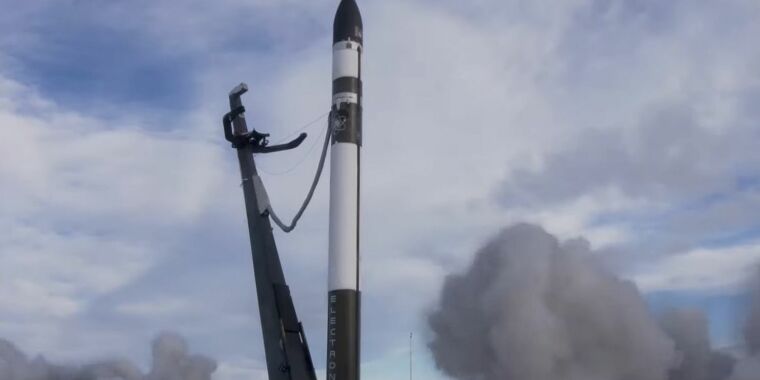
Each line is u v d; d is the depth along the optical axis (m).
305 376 19.36
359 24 19.31
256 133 21.11
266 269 19.95
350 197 18.11
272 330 19.55
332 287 17.73
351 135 18.47
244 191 21.12
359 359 17.53
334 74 18.94
